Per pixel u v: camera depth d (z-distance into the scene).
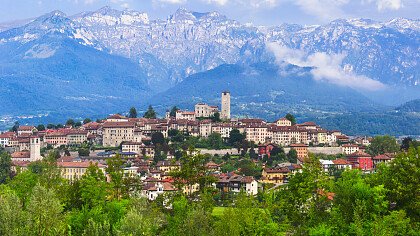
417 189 169.25
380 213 166.50
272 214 196.62
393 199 172.88
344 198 165.88
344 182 169.62
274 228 179.62
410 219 163.50
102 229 193.12
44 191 194.88
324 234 157.50
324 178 186.12
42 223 189.38
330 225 162.75
